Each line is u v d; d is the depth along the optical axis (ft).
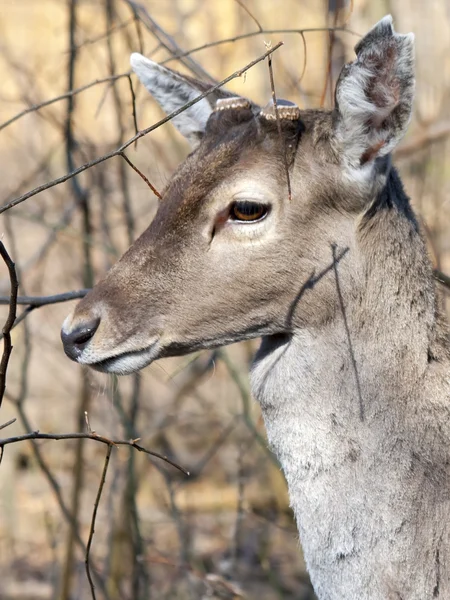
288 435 27.07
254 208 26.20
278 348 27.53
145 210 51.01
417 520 25.85
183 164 27.30
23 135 65.87
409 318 26.55
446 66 49.37
